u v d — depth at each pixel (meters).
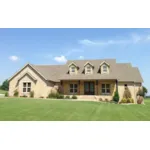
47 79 33.94
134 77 36.19
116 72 35.34
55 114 16.20
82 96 34.38
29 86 34.69
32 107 19.45
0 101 23.48
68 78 35.62
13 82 35.38
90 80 35.03
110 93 34.09
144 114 18.00
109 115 16.53
